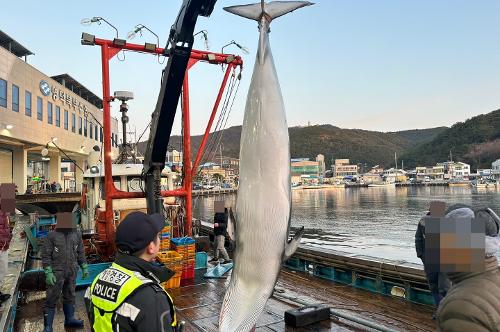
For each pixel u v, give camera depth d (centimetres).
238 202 219
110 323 153
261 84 230
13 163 2292
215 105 683
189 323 450
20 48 2338
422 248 375
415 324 434
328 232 2836
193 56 639
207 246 775
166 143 527
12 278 518
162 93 479
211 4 398
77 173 3331
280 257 212
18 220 1238
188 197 705
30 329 450
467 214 151
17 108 2000
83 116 3161
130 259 167
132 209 740
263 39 239
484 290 129
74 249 438
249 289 208
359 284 601
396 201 5953
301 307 462
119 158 785
